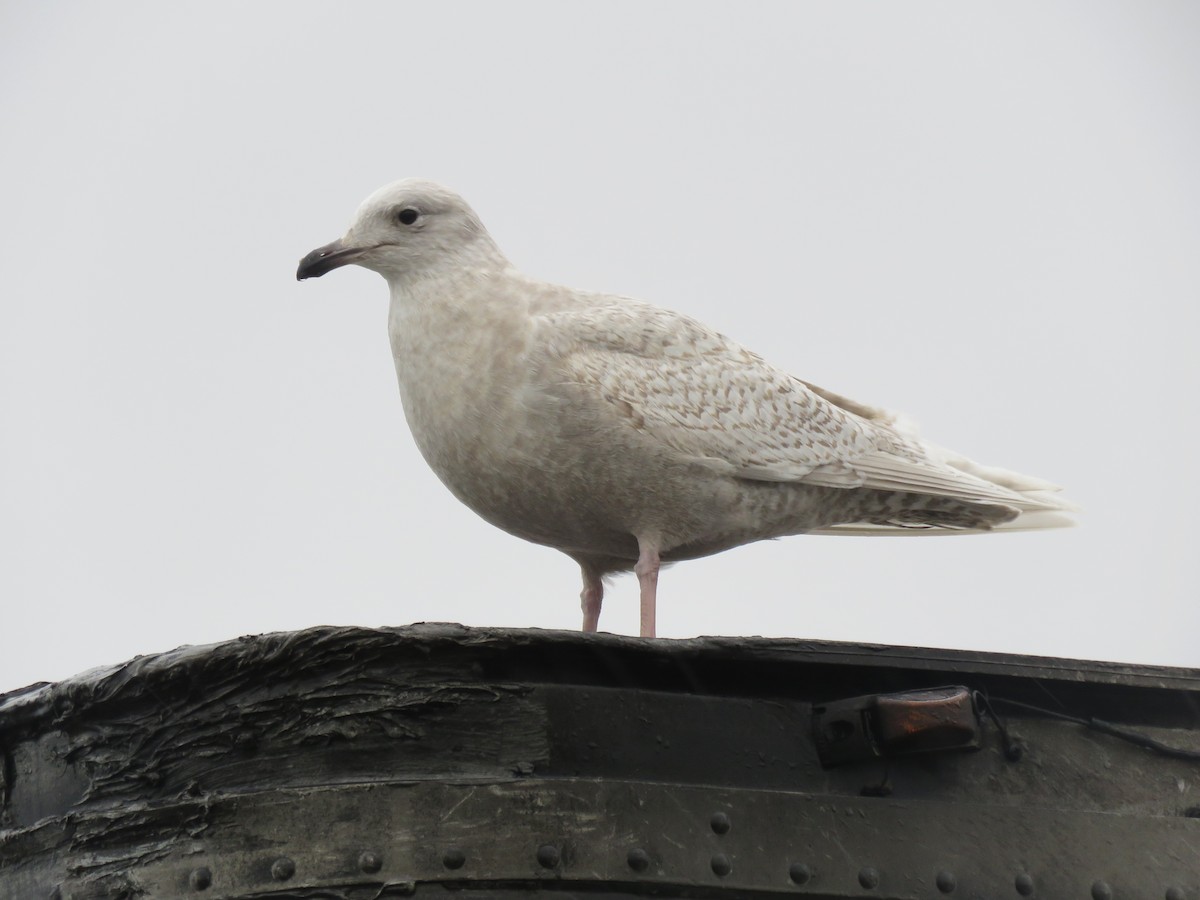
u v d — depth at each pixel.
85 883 9.31
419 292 15.55
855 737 9.79
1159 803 10.70
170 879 9.08
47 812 10.05
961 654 10.37
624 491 15.01
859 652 10.07
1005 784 10.35
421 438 15.28
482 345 14.95
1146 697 10.91
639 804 9.24
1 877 9.86
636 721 9.55
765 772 9.73
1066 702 10.71
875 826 9.79
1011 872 10.00
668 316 16.09
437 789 9.04
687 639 9.72
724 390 15.72
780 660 9.87
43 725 10.17
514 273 15.80
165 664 9.51
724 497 15.48
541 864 8.95
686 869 9.19
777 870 9.41
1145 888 10.26
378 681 9.27
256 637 9.36
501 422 14.72
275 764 9.23
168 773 9.48
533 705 9.37
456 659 9.34
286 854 8.94
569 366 14.78
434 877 8.85
